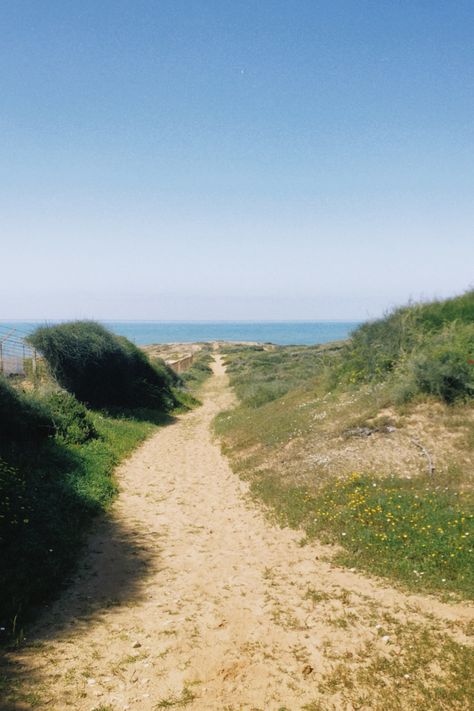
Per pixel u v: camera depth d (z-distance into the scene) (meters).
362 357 16.33
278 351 56.03
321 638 5.20
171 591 6.44
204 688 4.36
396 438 10.94
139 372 24.50
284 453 12.41
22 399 12.35
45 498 8.95
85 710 3.99
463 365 12.00
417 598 6.01
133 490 11.25
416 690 4.29
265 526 8.85
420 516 8.00
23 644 5.02
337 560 7.20
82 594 6.34
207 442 16.80
